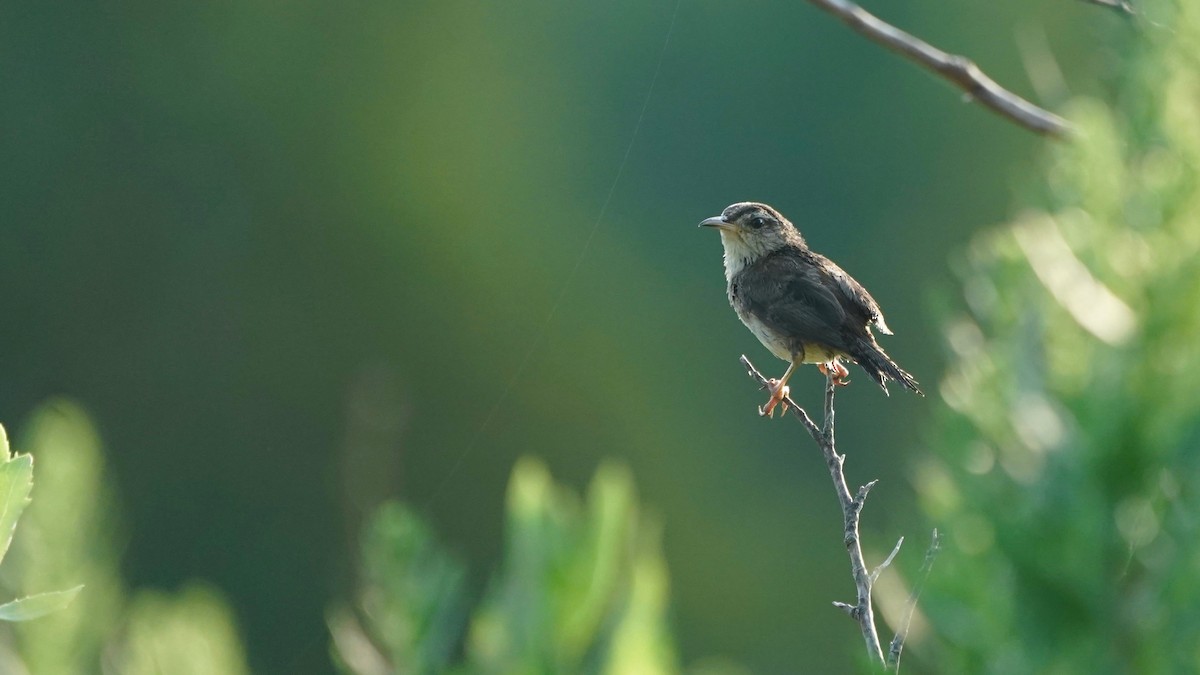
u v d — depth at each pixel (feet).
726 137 67.05
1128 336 6.05
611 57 64.54
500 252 62.75
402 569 7.82
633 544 7.09
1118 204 6.25
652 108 65.46
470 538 59.62
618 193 65.05
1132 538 5.84
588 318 64.03
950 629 5.90
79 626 9.96
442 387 61.36
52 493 10.27
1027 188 6.67
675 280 65.92
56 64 57.57
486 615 7.11
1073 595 5.76
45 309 56.24
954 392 6.21
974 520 5.94
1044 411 5.99
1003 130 71.82
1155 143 6.34
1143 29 6.57
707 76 66.44
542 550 7.02
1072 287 6.15
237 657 9.79
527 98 63.52
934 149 71.36
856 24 17.60
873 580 6.57
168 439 56.85
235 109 59.57
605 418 63.77
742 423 65.31
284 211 59.88
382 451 16.43
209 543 55.16
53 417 10.61
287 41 60.34
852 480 62.34
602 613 6.94
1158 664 5.67
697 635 62.69
